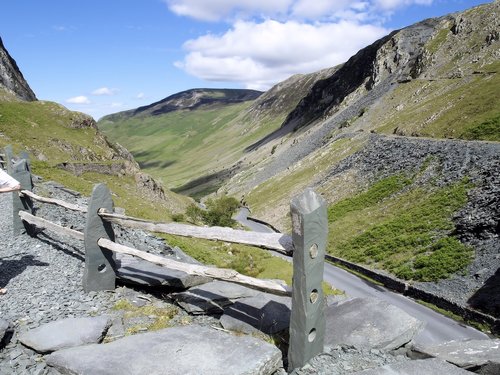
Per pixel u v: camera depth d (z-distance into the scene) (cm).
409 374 495
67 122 7544
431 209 5244
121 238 1396
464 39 12788
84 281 848
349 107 16125
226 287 856
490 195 4616
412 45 16850
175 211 6122
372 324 632
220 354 539
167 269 923
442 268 3741
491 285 3164
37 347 604
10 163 1816
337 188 8244
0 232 1418
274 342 639
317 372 516
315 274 516
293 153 15700
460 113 8338
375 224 5778
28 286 898
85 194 3052
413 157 7294
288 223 8319
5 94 7750
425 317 3002
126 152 8788
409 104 11312
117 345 574
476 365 539
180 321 736
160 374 498
